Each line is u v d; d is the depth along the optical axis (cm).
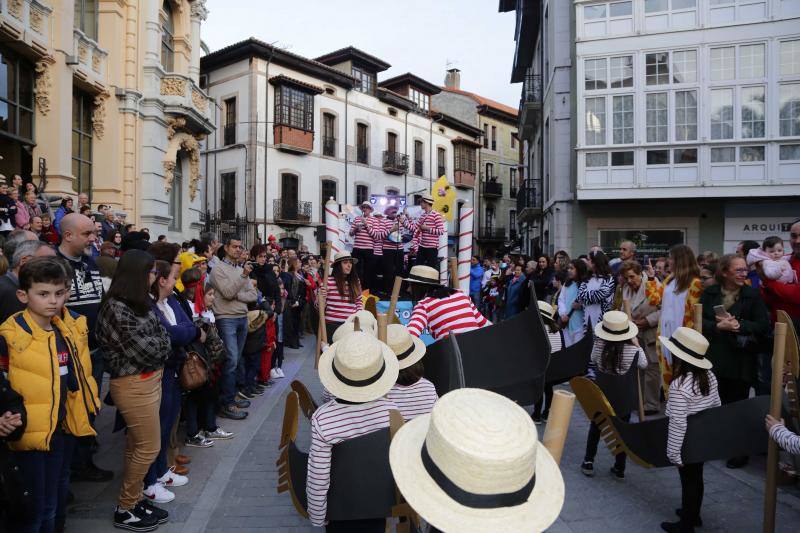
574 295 813
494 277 1454
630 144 1633
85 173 1464
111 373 379
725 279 562
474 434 157
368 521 284
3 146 1166
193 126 1842
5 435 305
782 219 1594
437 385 363
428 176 3903
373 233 1120
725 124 1577
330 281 720
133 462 386
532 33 2480
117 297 378
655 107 1622
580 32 1678
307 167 3077
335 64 3428
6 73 1146
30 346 321
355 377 278
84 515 410
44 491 327
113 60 1525
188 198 1930
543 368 314
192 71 1928
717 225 1645
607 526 426
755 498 478
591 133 1669
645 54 1627
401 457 181
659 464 408
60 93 1259
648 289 723
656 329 716
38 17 1199
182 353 481
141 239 691
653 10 1619
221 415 688
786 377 453
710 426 388
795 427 397
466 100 4394
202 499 451
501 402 170
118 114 1552
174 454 511
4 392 306
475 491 154
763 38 1541
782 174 1545
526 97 2384
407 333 330
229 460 541
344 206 1256
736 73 1566
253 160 2842
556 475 176
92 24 1505
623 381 523
